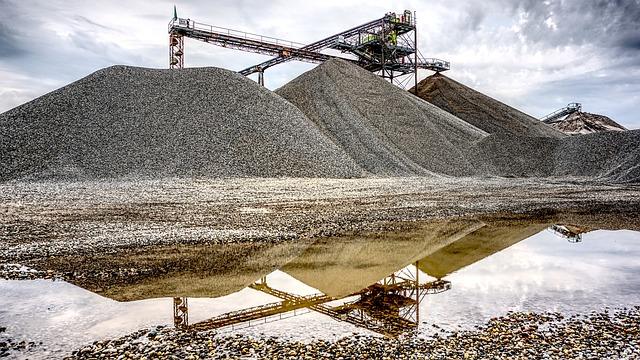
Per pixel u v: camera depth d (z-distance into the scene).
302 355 7.38
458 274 12.43
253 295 10.65
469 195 32.19
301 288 11.20
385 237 17.64
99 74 49.56
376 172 47.16
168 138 41.66
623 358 7.23
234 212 23.44
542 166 58.25
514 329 8.41
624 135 56.22
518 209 25.62
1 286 11.25
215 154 40.31
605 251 15.34
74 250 15.13
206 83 49.69
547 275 12.22
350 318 9.12
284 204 26.39
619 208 26.39
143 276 12.22
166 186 32.78
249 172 38.88
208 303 10.05
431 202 27.92
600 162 54.53
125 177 36.25
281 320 8.98
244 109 46.91
